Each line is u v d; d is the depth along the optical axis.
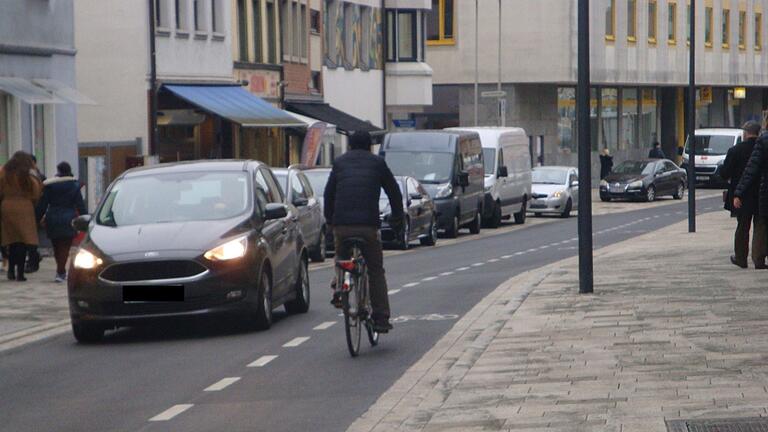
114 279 24.77
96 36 64.62
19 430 16.59
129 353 23.62
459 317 27.50
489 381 18.20
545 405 16.22
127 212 26.53
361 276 22.48
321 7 92.06
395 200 22.55
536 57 109.25
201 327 27.16
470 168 65.75
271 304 26.58
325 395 18.39
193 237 25.20
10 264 38.38
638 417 15.03
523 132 78.44
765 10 145.50
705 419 14.64
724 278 30.52
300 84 87.50
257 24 80.38
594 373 18.33
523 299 28.47
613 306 26.14
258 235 26.09
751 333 21.33
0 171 37.94
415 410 16.53
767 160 31.17
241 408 17.56
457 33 111.81
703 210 84.06
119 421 16.95
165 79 66.44
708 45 133.12
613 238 58.97
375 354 22.38
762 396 15.90
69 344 25.30
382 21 102.75
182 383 19.88
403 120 95.00
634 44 118.56
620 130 122.94
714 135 113.19
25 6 50.28
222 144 73.94
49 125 51.84
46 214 37.56
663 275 32.31
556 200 82.38
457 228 63.00
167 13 67.00
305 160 67.75
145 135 64.88
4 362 22.95
